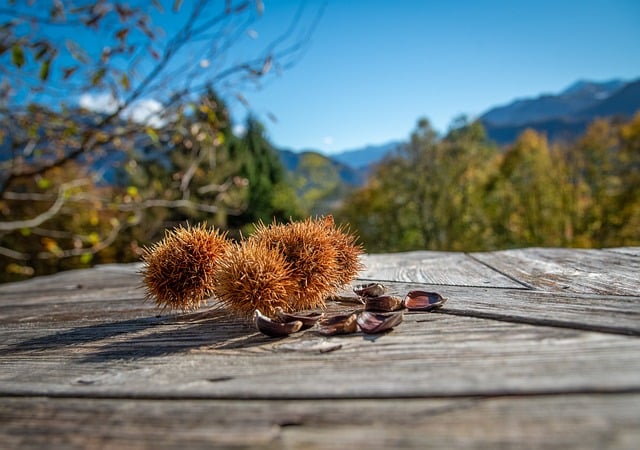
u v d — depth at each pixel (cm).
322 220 32
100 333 28
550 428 12
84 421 16
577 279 32
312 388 16
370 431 13
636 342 17
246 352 21
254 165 433
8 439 15
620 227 534
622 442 11
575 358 16
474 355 17
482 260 47
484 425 12
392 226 600
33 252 310
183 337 25
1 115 81
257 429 14
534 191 600
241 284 25
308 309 29
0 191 95
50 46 60
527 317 21
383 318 23
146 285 29
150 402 16
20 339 29
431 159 566
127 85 71
